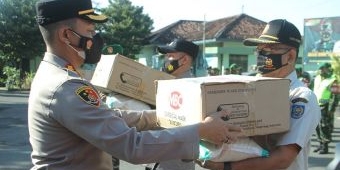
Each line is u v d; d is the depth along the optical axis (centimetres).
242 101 203
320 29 2416
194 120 199
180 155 192
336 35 2366
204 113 194
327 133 841
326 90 850
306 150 238
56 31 211
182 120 208
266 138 224
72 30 211
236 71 1527
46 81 201
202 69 2705
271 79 211
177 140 191
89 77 396
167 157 193
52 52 214
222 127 193
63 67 210
